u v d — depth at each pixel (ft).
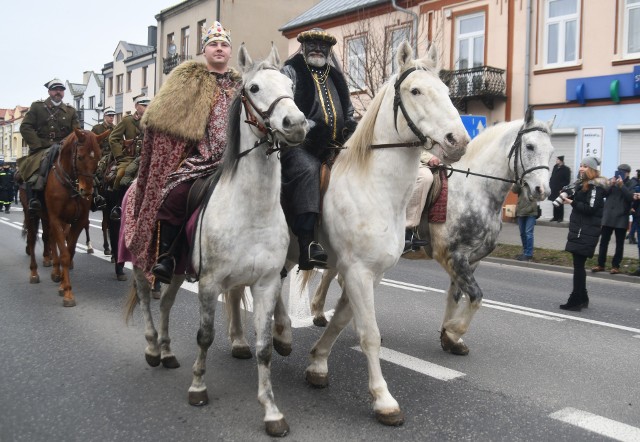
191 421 12.77
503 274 34.99
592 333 20.92
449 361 17.22
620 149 54.19
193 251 13.14
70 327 20.15
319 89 14.65
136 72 141.08
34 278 27.89
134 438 11.96
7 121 241.14
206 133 14.44
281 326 16.47
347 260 13.30
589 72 55.88
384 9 68.80
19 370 15.87
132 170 28.89
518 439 12.10
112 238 29.99
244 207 12.15
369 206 13.08
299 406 13.65
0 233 50.11
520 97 61.05
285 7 104.32
